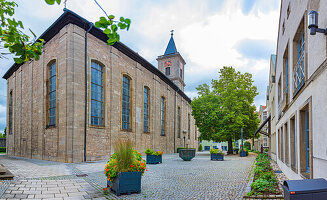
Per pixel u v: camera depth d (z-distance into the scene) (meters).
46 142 18.11
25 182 7.69
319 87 4.72
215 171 11.84
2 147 34.22
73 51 16.55
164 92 33.47
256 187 6.18
